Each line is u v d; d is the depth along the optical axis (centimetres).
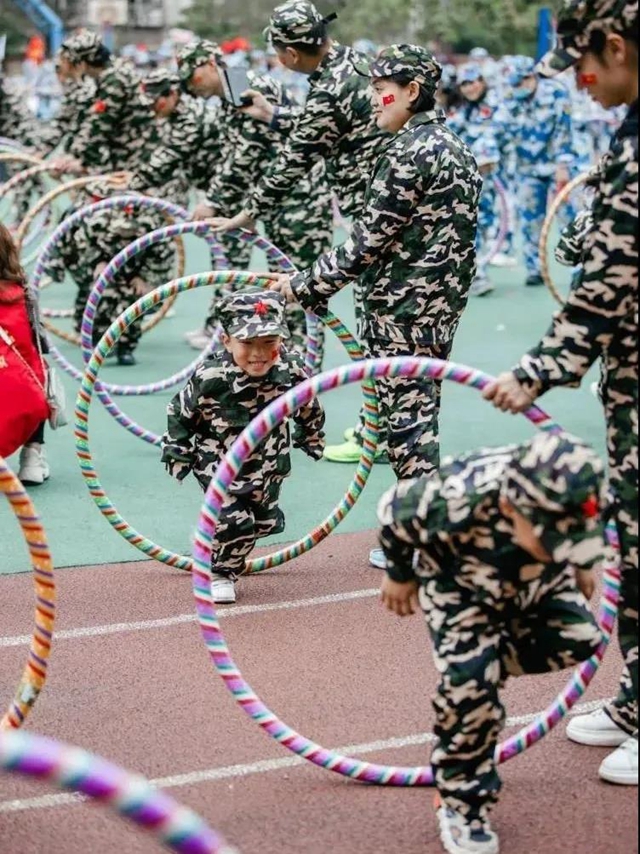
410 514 404
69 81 1285
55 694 551
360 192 790
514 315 1450
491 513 396
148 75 1087
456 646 413
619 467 428
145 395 1106
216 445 640
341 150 792
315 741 509
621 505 430
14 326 756
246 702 477
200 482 648
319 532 687
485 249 1733
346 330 667
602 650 480
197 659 587
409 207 632
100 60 1278
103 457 930
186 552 733
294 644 604
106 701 544
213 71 1023
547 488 374
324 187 1010
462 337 1331
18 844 434
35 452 855
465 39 3300
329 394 1120
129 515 798
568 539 382
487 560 403
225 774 484
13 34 4606
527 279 1633
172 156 1099
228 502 641
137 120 1205
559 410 1055
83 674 570
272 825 448
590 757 495
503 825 446
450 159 632
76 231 1156
